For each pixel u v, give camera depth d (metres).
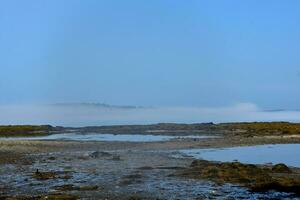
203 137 72.62
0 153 47.88
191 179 29.62
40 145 57.00
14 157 44.03
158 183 28.23
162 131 93.81
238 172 31.33
